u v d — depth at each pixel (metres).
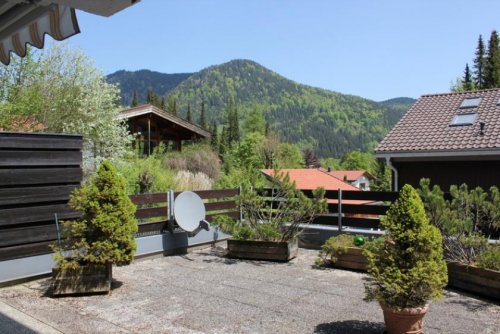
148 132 22.78
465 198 6.36
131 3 2.11
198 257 8.16
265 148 37.41
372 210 8.75
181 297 5.67
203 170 20.41
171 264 7.57
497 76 35.47
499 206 6.16
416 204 4.31
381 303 4.24
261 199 8.38
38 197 6.43
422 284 4.11
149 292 5.89
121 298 5.61
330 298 5.65
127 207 6.03
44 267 6.47
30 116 13.76
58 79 14.92
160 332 4.48
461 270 5.96
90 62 15.64
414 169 12.74
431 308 5.25
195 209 8.55
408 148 12.49
